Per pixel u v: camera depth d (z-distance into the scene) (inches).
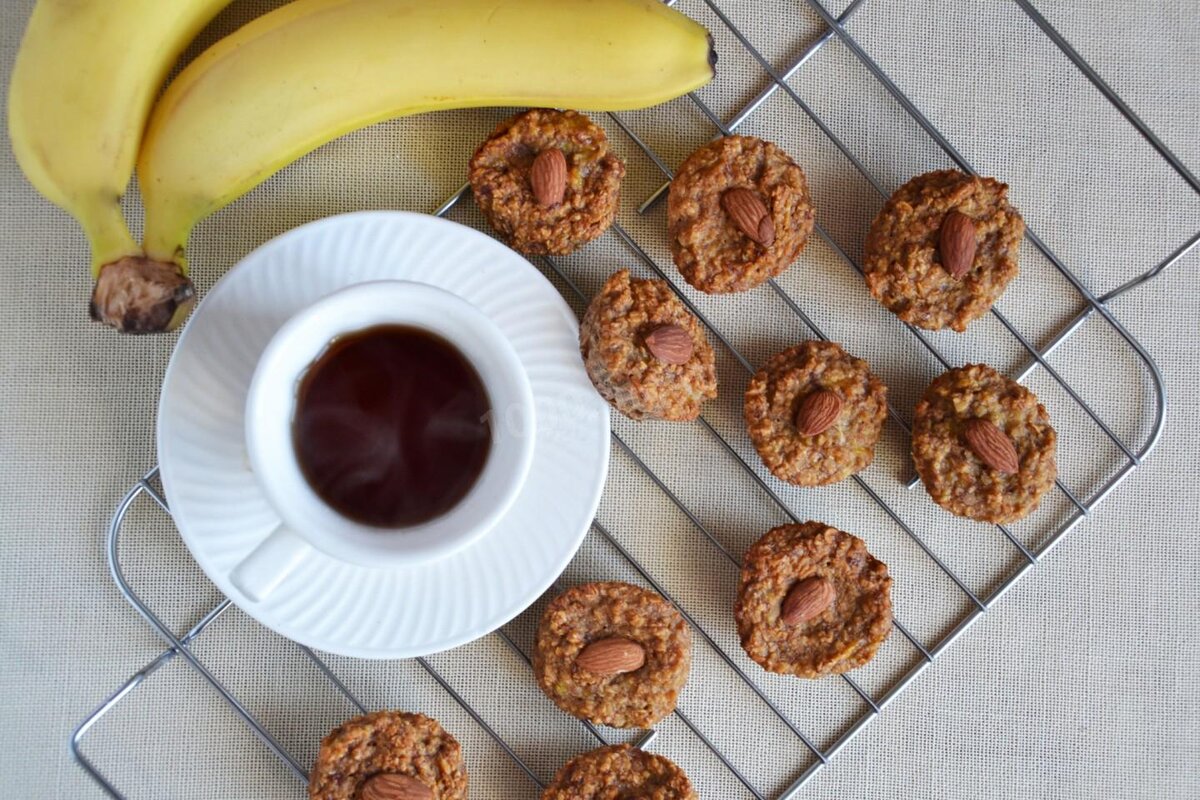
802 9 29.9
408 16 27.9
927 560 30.3
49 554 29.5
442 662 29.7
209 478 28.0
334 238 28.1
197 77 27.8
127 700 29.5
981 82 30.2
